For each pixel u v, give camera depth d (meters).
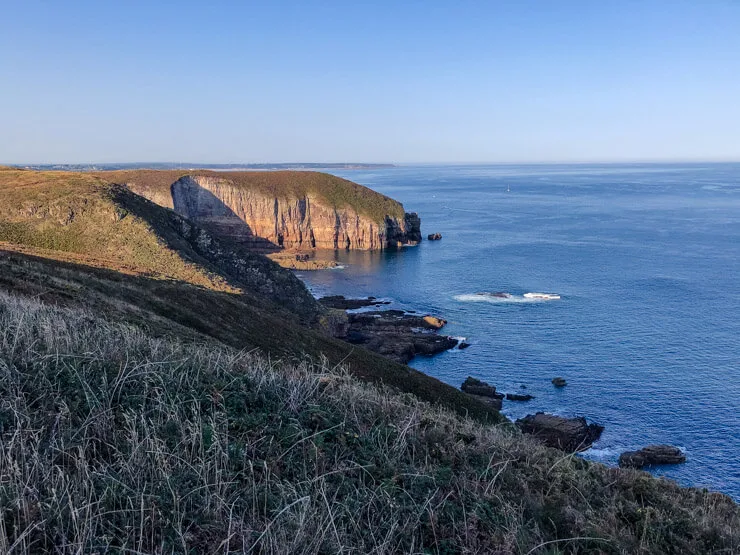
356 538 6.30
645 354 55.97
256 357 15.34
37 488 5.81
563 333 63.72
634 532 8.14
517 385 49.97
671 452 37.03
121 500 5.96
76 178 71.00
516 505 7.78
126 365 8.49
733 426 41.44
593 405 45.38
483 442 10.00
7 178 70.75
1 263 28.20
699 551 7.84
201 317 33.38
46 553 5.13
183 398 8.26
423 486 7.59
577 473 9.80
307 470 7.30
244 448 7.42
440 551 6.43
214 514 6.06
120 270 38.22
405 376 36.31
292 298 71.00
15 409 6.77
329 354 36.00
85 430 6.85
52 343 9.20
